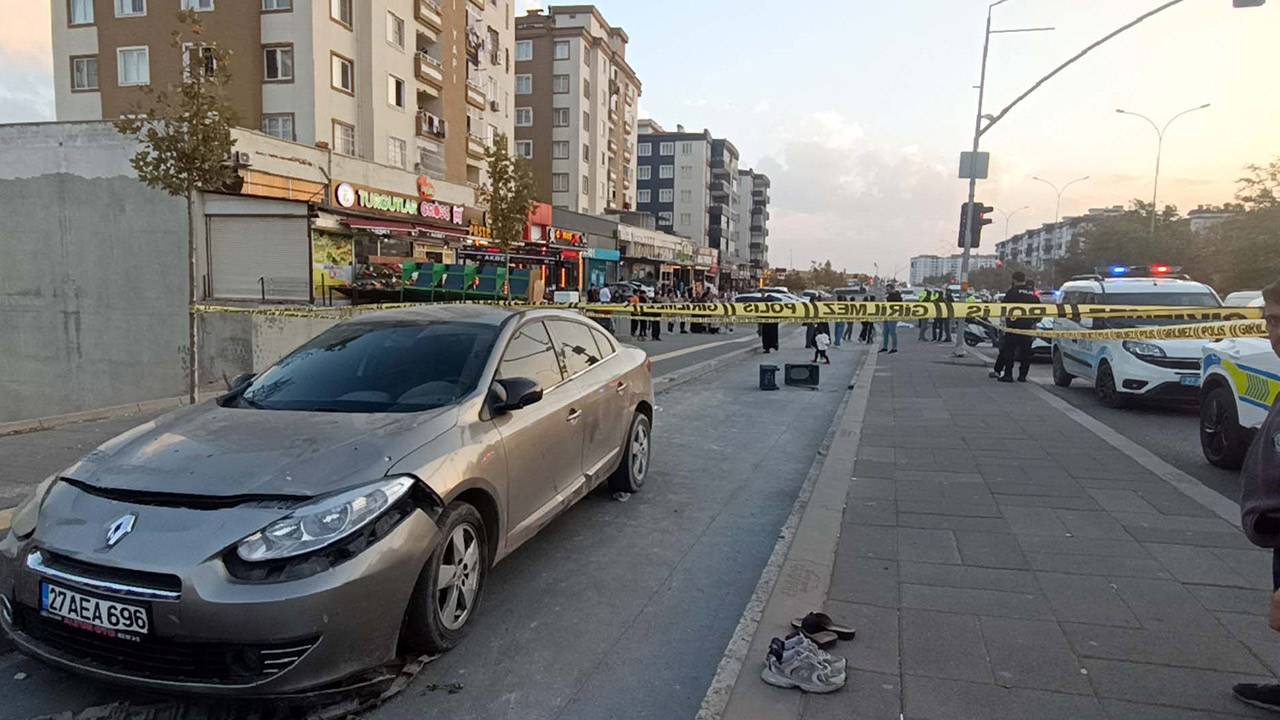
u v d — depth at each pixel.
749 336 27.53
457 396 3.95
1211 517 5.22
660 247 59.12
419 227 24.36
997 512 5.35
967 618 3.68
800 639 3.24
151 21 27.88
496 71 42.84
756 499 6.20
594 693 3.26
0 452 6.96
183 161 8.91
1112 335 9.80
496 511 3.82
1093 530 4.96
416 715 3.08
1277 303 2.62
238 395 4.27
